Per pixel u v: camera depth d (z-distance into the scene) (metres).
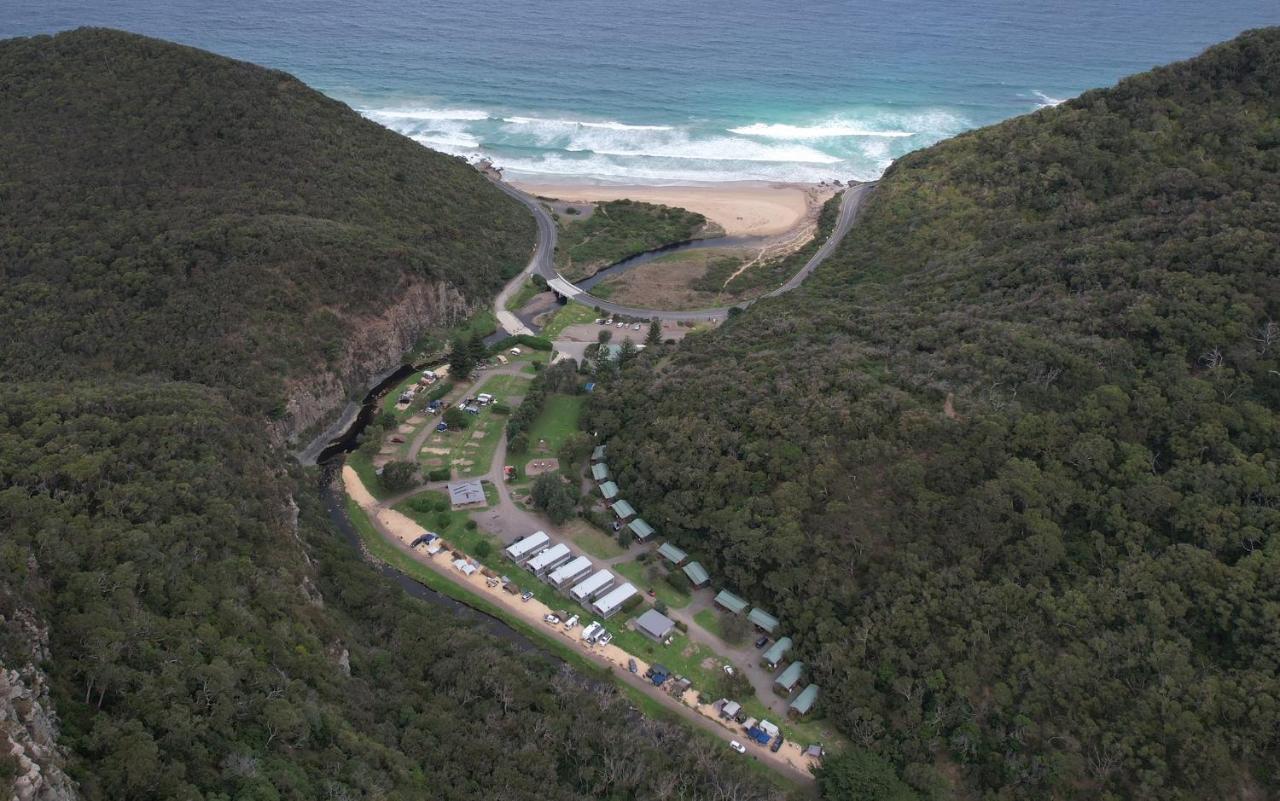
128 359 120.12
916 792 71.62
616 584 98.94
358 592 87.94
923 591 83.44
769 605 92.81
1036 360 97.56
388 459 122.44
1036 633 78.81
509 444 123.31
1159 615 75.44
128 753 49.72
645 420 116.50
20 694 47.38
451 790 63.47
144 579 66.06
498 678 76.62
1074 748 71.25
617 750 71.19
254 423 108.69
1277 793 65.56
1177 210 118.81
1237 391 87.69
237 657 62.75
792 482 95.62
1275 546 75.88
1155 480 83.44
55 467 75.06
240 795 52.38
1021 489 85.69
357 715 66.75
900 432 94.50
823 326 127.69
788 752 78.75
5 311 122.50
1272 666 69.88
